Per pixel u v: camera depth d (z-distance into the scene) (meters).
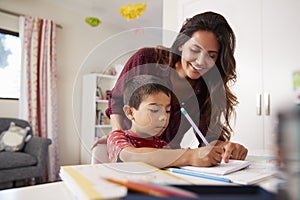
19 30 2.92
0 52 2.85
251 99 1.56
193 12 1.75
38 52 2.98
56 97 3.12
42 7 3.16
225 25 0.90
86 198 0.31
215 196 0.28
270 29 1.53
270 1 1.53
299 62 1.42
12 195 0.45
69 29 3.42
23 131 2.59
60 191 0.48
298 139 0.24
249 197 0.27
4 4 2.85
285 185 0.25
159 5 3.03
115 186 0.35
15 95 2.97
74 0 3.11
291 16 1.47
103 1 3.07
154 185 0.31
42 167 2.42
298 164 0.24
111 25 3.87
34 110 2.89
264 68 1.54
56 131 3.08
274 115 0.26
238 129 1.57
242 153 0.79
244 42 1.62
